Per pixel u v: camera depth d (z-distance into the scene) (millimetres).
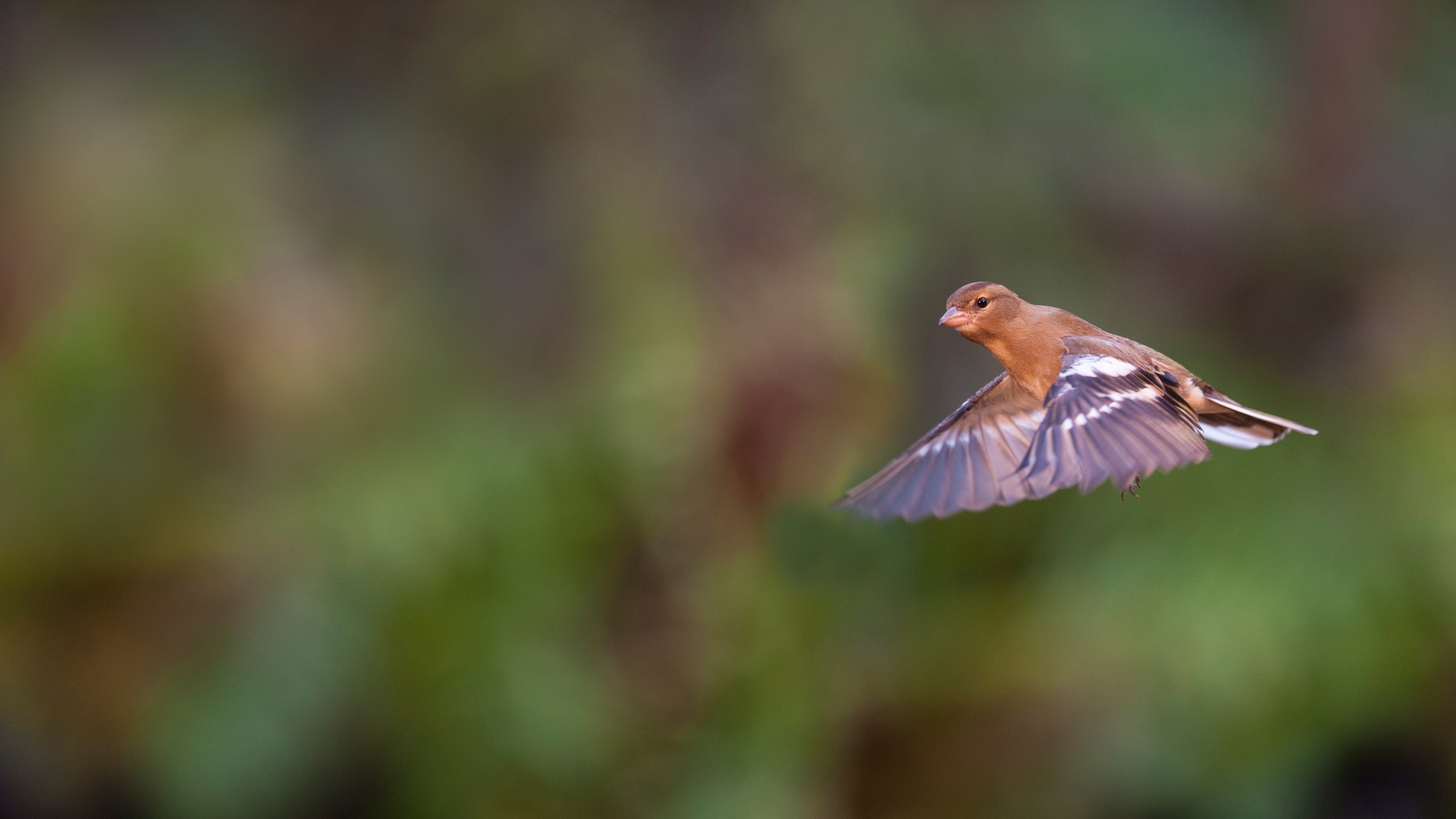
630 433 11641
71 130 12484
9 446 11508
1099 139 12961
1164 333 12555
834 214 12344
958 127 12727
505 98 12773
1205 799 10945
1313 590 11234
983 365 12156
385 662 11117
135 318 11812
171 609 11250
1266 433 6035
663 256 12141
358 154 12578
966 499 6094
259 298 11914
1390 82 13305
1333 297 12945
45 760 10906
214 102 12633
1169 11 13555
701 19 12727
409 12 12898
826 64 12617
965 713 11438
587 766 11219
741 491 11727
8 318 11859
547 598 11391
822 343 11883
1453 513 11508
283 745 10812
